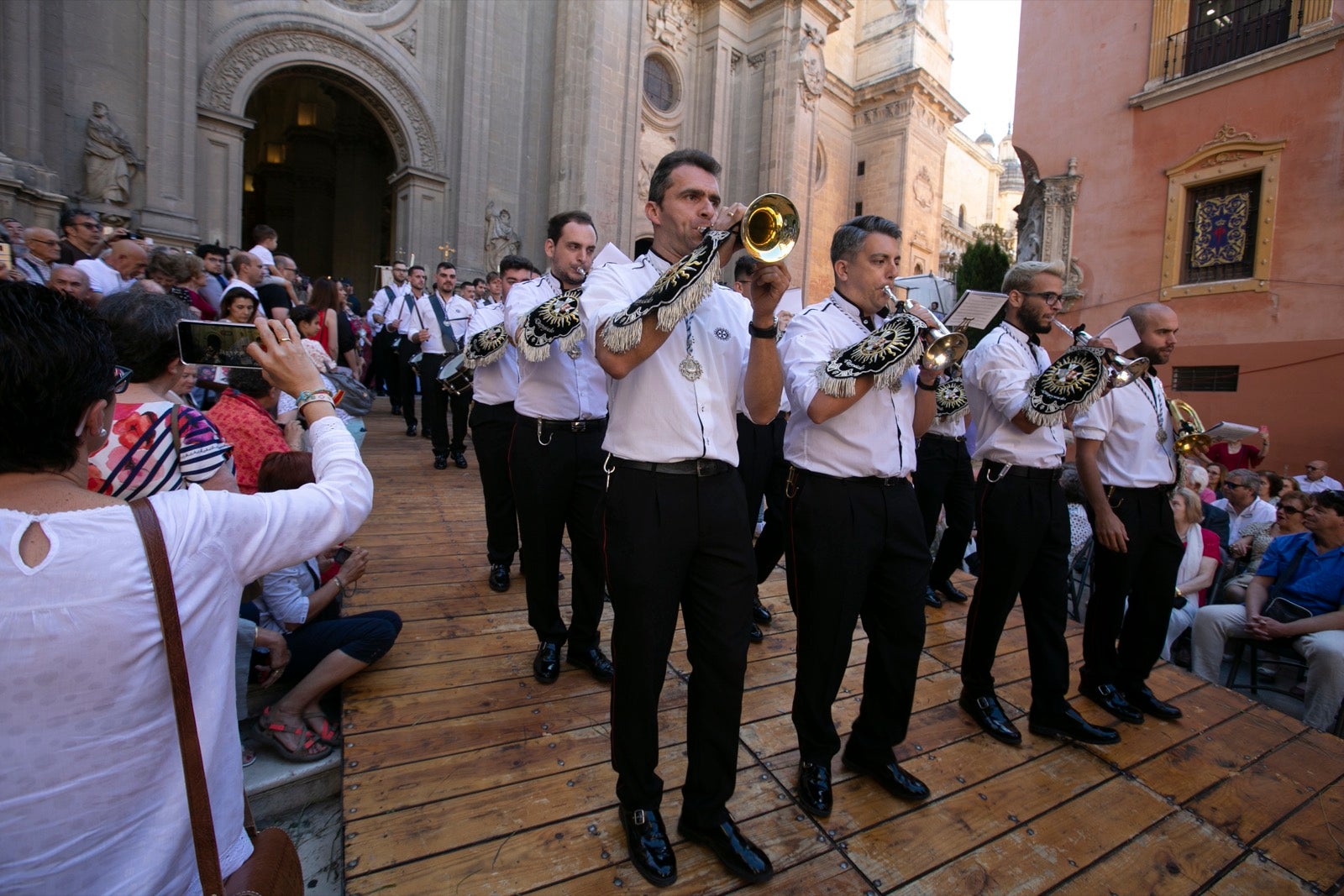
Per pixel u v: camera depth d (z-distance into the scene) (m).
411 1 14.52
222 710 1.09
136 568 0.97
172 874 1.03
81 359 1.01
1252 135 10.62
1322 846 2.39
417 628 3.44
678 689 3.06
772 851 2.14
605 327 1.79
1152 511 3.12
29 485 1.00
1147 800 2.56
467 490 6.16
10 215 9.22
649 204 2.14
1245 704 3.40
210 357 1.40
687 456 1.94
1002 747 2.83
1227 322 10.97
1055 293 2.97
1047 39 13.23
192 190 11.86
